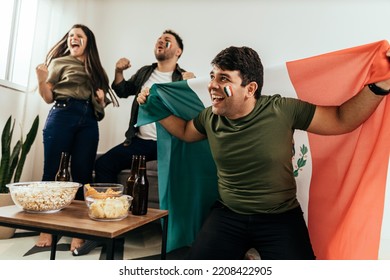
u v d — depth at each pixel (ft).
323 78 4.08
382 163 3.59
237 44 9.08
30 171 8.06
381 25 8.05
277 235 3.52
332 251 4.05
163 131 4.80
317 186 4.24
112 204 3.25
